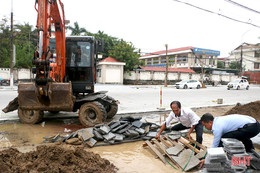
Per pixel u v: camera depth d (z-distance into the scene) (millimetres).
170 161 4047
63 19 6383
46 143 4852
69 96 5688
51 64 6855
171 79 35031
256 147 4777
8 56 27281
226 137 3668
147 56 47906
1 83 23219
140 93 17750
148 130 5535
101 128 5117
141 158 4188
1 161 3215
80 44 7188
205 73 39312
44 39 4844
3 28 30281
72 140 4703
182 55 41438
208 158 3363
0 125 6605
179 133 4848
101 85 26953
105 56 33375
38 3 4652
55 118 7672
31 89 5516
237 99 15000
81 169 3297
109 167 3621
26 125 6641
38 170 3088
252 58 46625
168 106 10703
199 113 9141
